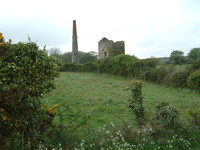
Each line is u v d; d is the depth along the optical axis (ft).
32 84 13.37
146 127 20.70
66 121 24.49
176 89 59.88
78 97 44.55
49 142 16.85
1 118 12.78
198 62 59.11
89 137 19.06
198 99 44.19
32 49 14.19
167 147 17.97
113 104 37.58
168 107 22.02
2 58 12.61
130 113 30.22
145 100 42.09
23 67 12.90
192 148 18.61
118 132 18.97
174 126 21.52
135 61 89.35
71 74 123.54
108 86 66.95
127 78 93.09
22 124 13.52
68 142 17.24
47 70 14.74
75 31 192.34
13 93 12.32
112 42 163.63
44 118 16.48
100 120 26.40
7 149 14.25
